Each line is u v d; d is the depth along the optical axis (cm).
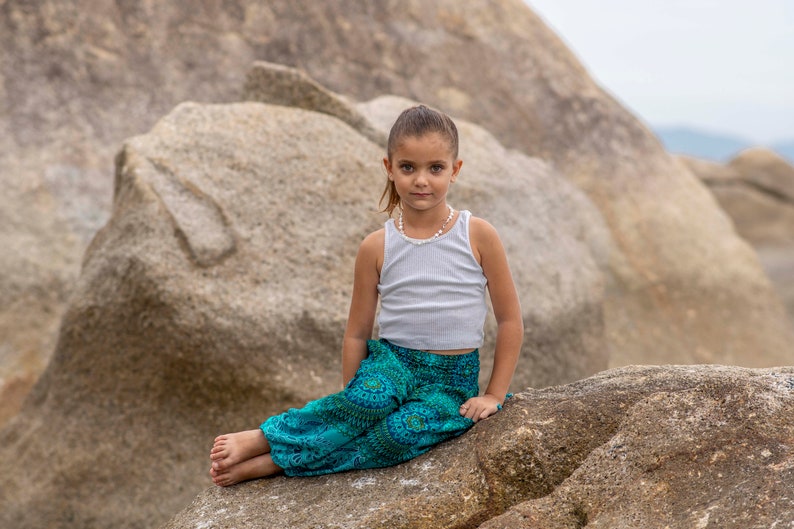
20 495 457
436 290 292
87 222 791
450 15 927
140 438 439
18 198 775
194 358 421
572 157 848
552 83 894
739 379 271
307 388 429
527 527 243
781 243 1814
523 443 273
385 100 611
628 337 743
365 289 302
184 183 455
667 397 272
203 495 298
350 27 913
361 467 293
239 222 450
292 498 284
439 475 278
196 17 902
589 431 276
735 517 224
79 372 453
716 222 856
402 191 281
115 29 874
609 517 241
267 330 428
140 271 421
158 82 870
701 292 797
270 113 504
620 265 776
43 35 846
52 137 812
